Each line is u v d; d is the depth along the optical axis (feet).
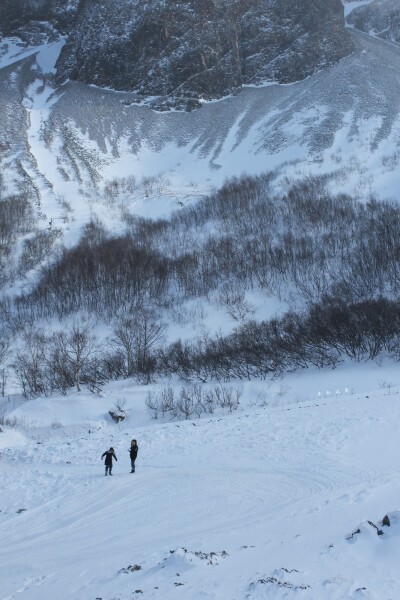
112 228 256.11
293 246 209.97
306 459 59.93
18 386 146.00
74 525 47.21
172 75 473.67
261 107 443.73
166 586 29.09
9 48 572.92
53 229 242.17
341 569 28.12
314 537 34.73
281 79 496.23
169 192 309.83
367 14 645.10
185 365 145.07
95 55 491.31
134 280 197.88
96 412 120.26
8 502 57.16
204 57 477.77
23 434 109.81
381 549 30.01
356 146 336.90
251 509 45.11
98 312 185.16
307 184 272.72
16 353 162.20
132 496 53.67
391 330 139.13
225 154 375.25
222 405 116.88
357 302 161.27
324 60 501.56
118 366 148.25
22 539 45.03
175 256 220.64
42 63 524.52
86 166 340.80
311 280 185.37
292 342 146.51
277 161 341.00
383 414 76.48
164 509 48.21
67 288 197.06
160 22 490.90
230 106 455.22
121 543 40.86
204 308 182.50
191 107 455.22
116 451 77.20
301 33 516.32
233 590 27.09
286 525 39.01
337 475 52.24
